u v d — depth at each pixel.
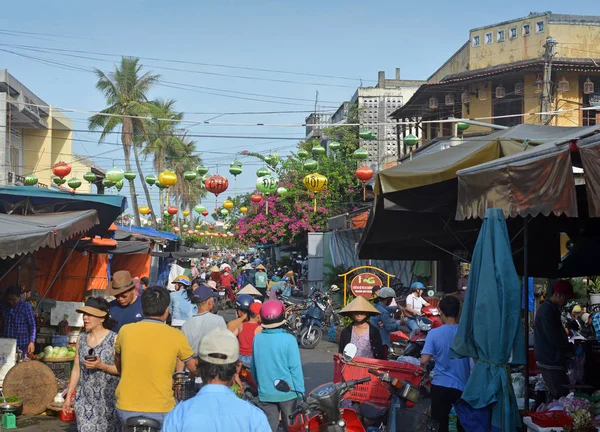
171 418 3.29
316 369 13.33
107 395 5.94
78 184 15.59
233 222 61.31
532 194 5.67
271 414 6.41
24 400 9.12
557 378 7.93
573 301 14.54
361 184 32.12
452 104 29.62
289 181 33.91
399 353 12.51
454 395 6.30
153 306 5.45
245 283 29.33
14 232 8.64
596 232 9.92
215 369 3.38
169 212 31.39
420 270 21.89
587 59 27.31
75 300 16.77
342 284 22.89
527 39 30.36
